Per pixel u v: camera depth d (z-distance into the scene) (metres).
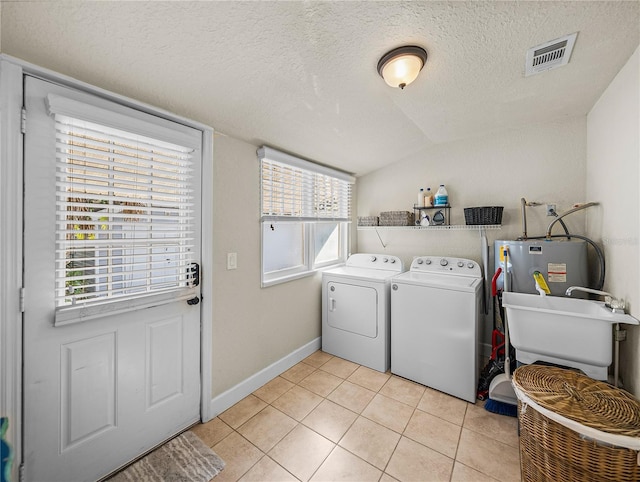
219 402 1.84
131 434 1.43
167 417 1.58
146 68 1.21
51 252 1.16
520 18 1.11
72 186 1.21
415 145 2.64
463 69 1.46
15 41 0.99
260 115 1.73
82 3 0.89
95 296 1.31
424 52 1.29
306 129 2.01
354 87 1.58
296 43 1.19
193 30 1.05
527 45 1.27
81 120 1.20
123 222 1.35
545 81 1.59
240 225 1.98
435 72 1.49
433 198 2.70
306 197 2.61
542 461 1.16
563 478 1.10
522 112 2.01
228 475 1.38
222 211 1.85
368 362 2.45
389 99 1.76
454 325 2.03
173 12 0.96
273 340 2.27
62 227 1.19
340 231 3.19
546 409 1.12
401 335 2.28
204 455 1.49
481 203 2.50
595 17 1.11
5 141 1.04
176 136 1.54
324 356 2.65
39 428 1.15
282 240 2.48
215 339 1.82
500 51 1.32
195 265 1.67
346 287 2.56
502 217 2.39
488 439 1.61
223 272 1.86
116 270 1.37
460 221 2.61
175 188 1.58
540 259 1.93
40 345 1.14
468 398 1.97
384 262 2.85
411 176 2.88
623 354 1.53
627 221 1.42
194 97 1.46
